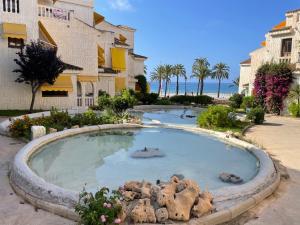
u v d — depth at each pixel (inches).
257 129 896.9
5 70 1050.1
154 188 294.5
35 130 605.9
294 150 613.6
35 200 303.6
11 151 530.6
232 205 296.4
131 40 2076.8
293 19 1462.8
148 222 255.1
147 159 557.0
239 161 550.9
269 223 279.6
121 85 1657.2
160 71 4030.5
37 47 1014.4
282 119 1224.2
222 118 879.7
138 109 1547.7
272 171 415.8
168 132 829.2
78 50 1301.7
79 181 432.1
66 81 1175.6
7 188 351.3
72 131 707.4
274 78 1456.7
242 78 2223.2
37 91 1128.2
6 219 273.3
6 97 1064.8
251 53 1879.9
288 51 1518.2
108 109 975.6
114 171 482.6
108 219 236.1
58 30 1252.5
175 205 263.6
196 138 754.8
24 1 1045.2
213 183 434.6
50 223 265.7
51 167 497.4
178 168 506.0
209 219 267.9
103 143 685.3
